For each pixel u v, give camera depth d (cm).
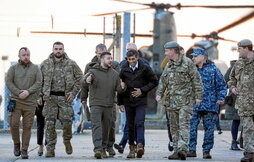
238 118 2238
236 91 1777
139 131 1850
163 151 2136
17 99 1839
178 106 1788
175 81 1792
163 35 6247
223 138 2884
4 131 3042
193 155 1938
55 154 1989
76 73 1883
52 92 1866
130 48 1991
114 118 1925
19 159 1798
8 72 1850
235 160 1848
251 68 1755
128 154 1925
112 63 2011
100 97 1841
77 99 3072
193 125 1934
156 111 5150
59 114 1877
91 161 1734
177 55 1798
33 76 1852
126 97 1872
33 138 2759
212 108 1916
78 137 2834
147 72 1862
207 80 1922
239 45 1764
